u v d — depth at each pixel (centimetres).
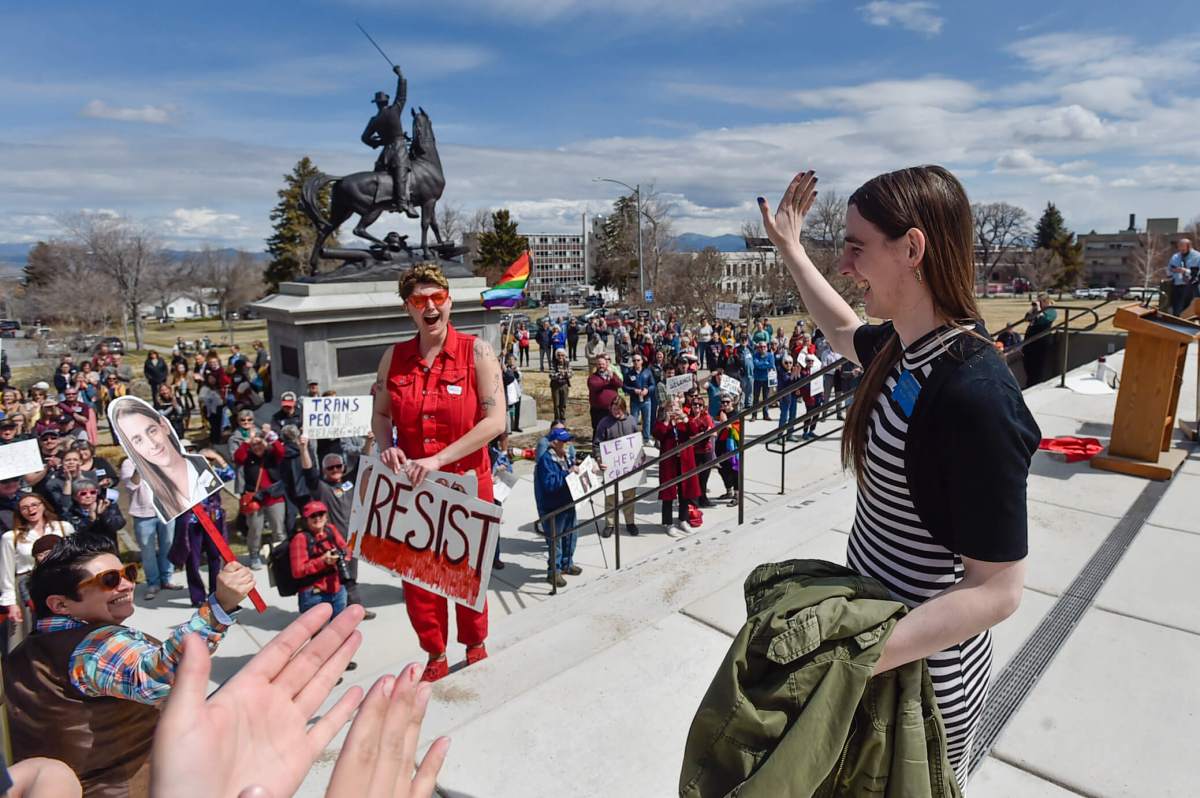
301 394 1312
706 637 340
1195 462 564
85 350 3116
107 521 742
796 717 119
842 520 484
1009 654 315
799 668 121
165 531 773
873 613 123
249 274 6675
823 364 1623
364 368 1347
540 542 892
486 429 352
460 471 366
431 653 392
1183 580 372
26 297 4694
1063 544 421
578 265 12862
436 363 354
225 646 680
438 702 301
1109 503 484
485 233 6775
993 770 249
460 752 267
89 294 4488
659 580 404
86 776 219
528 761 262
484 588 340
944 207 127
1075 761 251
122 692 219
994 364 122
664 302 3834
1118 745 257
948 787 134
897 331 139
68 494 771
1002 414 116
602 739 271
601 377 1287
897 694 129
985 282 8000
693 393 988
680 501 926
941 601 121
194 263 6494
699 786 125
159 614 735
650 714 285
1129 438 555
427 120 1494
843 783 132
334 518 744
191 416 1906
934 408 122
